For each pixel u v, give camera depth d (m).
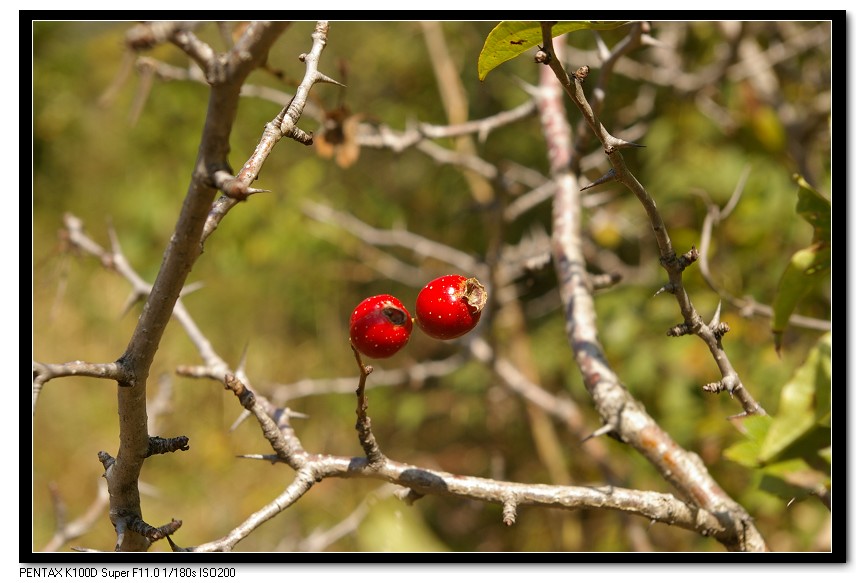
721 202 6.38
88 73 9.64
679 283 2.50
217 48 5.24
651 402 6.50
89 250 4.33
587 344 3.52
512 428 8.69
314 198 9.51
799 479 2.53
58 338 8.77
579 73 2.15
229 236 9.40
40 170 9.55
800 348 5.81
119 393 2.29
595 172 7.58
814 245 3.05
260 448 8.59
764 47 7.18
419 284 8.16
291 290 9.64
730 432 5.20
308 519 7.77
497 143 9.00
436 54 8.52
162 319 2.21
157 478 8.20
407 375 6.13
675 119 7.26
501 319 7.82
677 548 5.78
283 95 5.08
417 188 9.68
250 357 9.27
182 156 9.66
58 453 8.28
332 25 9.77
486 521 7.90
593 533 7.32
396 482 2.76
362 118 4.91
